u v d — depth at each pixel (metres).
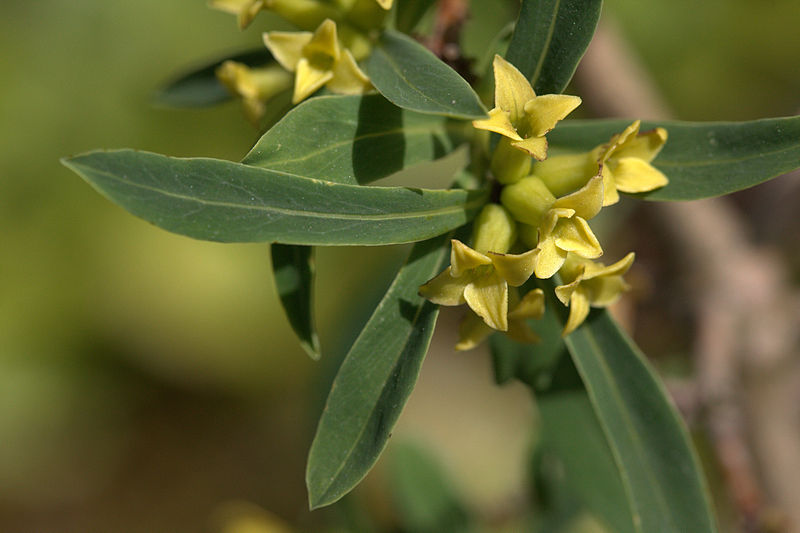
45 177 0.51
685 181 0.22
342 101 0.21
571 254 0.21
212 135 0.52
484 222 0.21
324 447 0.21
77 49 0.50
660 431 0.22
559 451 0.24
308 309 0.21
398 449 0.27
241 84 0.23
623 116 0.28
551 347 0.23
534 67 0.21
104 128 0.51
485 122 0.20
